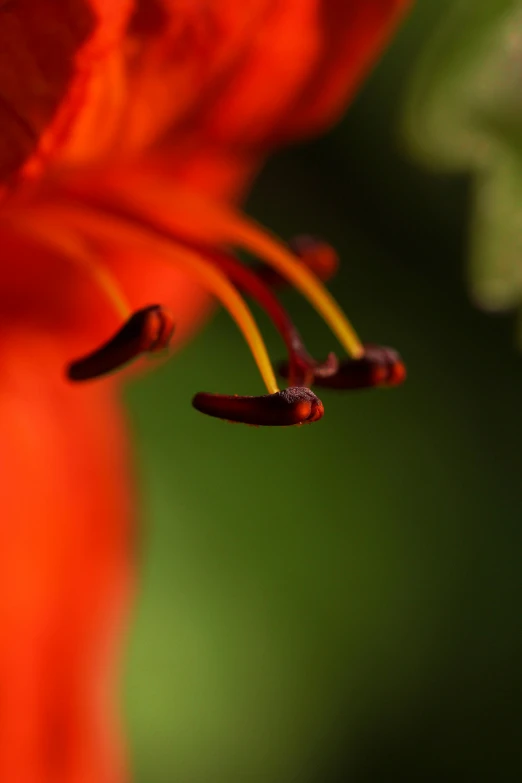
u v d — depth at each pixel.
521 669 0.30
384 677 0.29
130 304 0.26
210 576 0.29
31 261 0.26
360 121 0.28
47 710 0.26
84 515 0.26
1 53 0.21
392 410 0.29
